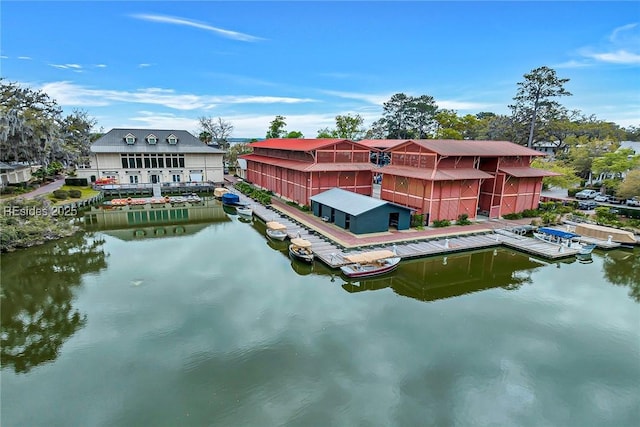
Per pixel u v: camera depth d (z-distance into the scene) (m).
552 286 23.84
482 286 23.81
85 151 59.78
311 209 41.62
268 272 25.28
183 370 14.87
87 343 16.78
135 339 17.05
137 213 45.19
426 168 35.72
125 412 12.77
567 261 28.58
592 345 17.08
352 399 13.40
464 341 17.19
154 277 24.31
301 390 13.81
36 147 45.34
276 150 53.66
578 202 43.72
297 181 44.66
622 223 35.47
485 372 15.03
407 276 25.36
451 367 15.29
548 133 75.38
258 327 18.08
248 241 32.94
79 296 21.50
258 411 12.78
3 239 29.06
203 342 16.78
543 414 12.94
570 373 15.08
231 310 19.77
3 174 48.22
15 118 42.19
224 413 12.70
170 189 58.00
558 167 49.72
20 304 20.67
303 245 26.30
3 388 13.99
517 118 74.75
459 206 36.34
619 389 14.23
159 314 19.34
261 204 47.31
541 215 38.06
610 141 60.22
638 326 18.80
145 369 14.95
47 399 13.41
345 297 21.67
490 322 19.00
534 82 70.75
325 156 41.75
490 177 36.16
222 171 64.81
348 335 17.47
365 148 43.78
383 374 14.77
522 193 39.59
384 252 25.50
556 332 18.14
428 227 34.94
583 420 12.69
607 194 52.03
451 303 21.20
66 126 69.25
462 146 37.44
